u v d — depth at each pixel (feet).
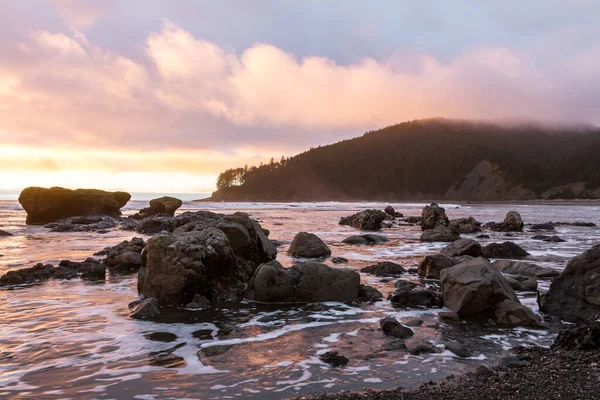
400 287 38.99
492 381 18.04
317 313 31.09
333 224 126.11
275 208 267.80
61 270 44.62
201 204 330.34
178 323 28.32
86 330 26.40
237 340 24.66
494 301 30.25
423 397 16.75
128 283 40.91
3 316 29.35
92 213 128.57
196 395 17.30
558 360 20.40
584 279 29.71
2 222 126.93
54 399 16.85
